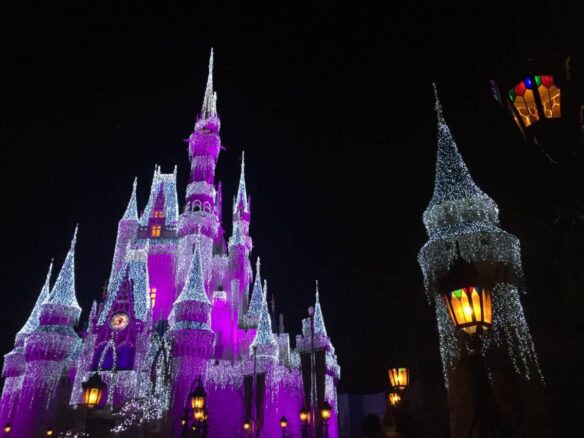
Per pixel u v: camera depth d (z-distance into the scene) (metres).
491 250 24.78
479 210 27.59
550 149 8.96
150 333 60.47
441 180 30.02
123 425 50.66
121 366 57.72
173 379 52.69
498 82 9.06
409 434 16.66
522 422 20.73
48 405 53.19
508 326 22.59
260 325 59.44
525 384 21.39
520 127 8.98
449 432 23.03
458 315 7.83
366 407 62.22
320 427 50.22
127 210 73.94
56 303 58.34
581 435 19.55
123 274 63.91
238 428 53.38
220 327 64.31
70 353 60.69
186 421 28.33
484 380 7.84
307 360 55.09
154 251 71.06
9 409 58.66
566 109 8.43
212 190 74.25
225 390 55.09
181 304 57.16
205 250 69.31
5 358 62.03
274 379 56.41
